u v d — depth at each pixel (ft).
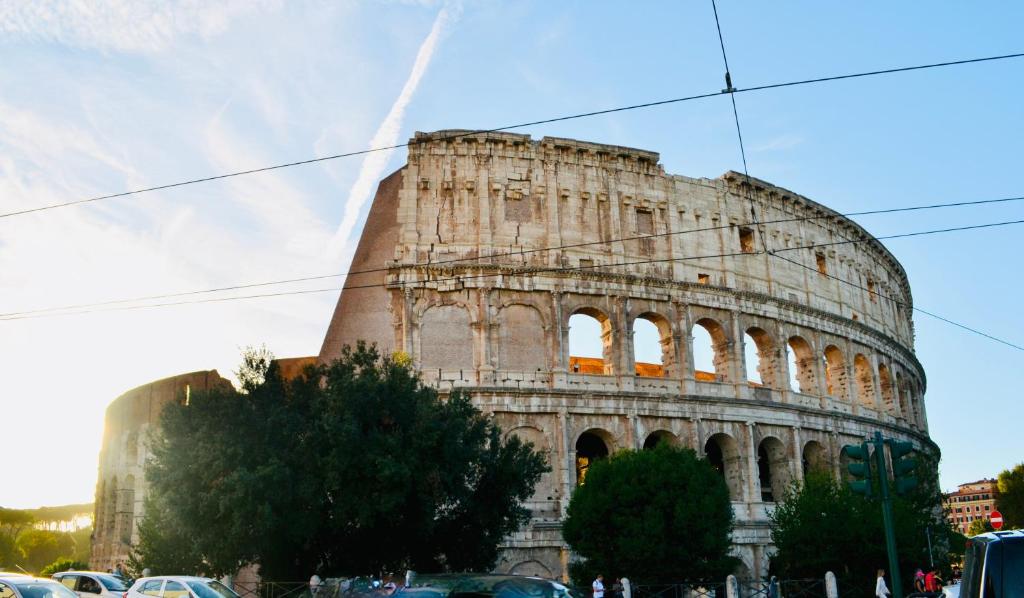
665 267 272.72
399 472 171.53
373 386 181.98
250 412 182.09
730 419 263.90
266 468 169.58
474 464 195.62
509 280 252.42
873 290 346.74
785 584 210.79
